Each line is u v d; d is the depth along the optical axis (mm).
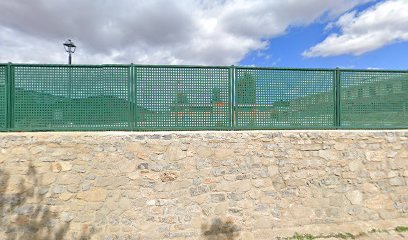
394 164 5379
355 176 5266
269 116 5434
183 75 5215
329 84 5586
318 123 5543
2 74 4836
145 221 4758
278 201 5074
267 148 5113
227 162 5000
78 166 4672
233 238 4844
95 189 4684
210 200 4914
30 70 4902
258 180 5055
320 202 5156
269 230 4973
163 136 4875
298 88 5500
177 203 4840
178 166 4883
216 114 5301
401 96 5770
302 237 4938
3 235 4430
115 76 5074
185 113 5227
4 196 4477
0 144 4516
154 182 4812
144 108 5129
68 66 4980
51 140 4641
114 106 5070
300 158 5172
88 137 4723
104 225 4664
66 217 4594
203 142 4961
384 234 5031
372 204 5258
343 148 5281
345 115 5605
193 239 4789
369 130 5535
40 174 4582
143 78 5129
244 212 4973
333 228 5082
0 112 4824
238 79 5363
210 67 5270
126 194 4746
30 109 4895
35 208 4531
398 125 5715
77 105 5008
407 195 5363
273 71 5453
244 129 5355
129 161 4781
